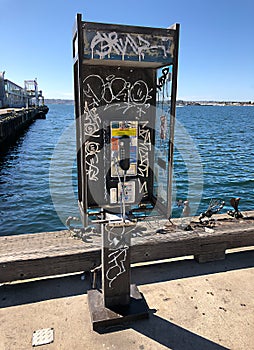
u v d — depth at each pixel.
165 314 2.26
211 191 9.73
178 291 2.53
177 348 1.96
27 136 28.62
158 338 2.04
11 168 14.55
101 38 1.91
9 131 24.42
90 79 2.23
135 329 2.11
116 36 1.94
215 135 25.64
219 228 3.09
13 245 2.77
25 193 9.97
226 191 9.81
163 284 2.63
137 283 2.64
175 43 2.06
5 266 2.47
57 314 2.26
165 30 2.02
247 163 14.08
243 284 2.63
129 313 2.17
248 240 3.06
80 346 1.96
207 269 2.87
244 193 9.66
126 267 2.19
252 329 2.12
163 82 2.29
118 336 2.05
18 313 2.26
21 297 2.45
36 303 2.38
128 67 2.30
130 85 2.33
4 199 9.31
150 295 2.48
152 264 2.95
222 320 2.21
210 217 3.41
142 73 2.35
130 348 1.95
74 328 2.12
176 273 2.79
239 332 2.10
